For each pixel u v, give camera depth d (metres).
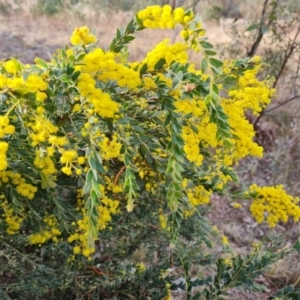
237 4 6.51
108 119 1.18
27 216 1.62
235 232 3.81
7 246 1.79
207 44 1.05
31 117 1.15
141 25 1.20
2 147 0.99
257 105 1.61
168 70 1.16
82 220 1.61
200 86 1.14
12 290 1.80
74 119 1.26
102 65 1.10
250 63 1.54
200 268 3.07
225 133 1.17
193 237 2.58
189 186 1.74
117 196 1.84
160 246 2.30
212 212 4.07
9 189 1.50
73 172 1.60
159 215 2.02
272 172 4.63
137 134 1.25
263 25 4.73
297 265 3.45
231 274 1.66
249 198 1.89
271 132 5.14
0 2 6.41
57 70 1.06
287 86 5.52
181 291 2.90
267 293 3.21
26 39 6.03
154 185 1.72
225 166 1.77
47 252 2.12
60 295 2.01
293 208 1.83
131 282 2.00
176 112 1.21
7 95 1.02
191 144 1.43
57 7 6.70
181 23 1.09
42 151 1.16
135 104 1.35
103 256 2.11
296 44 4.68
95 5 6.95
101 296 2.01
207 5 6.55
